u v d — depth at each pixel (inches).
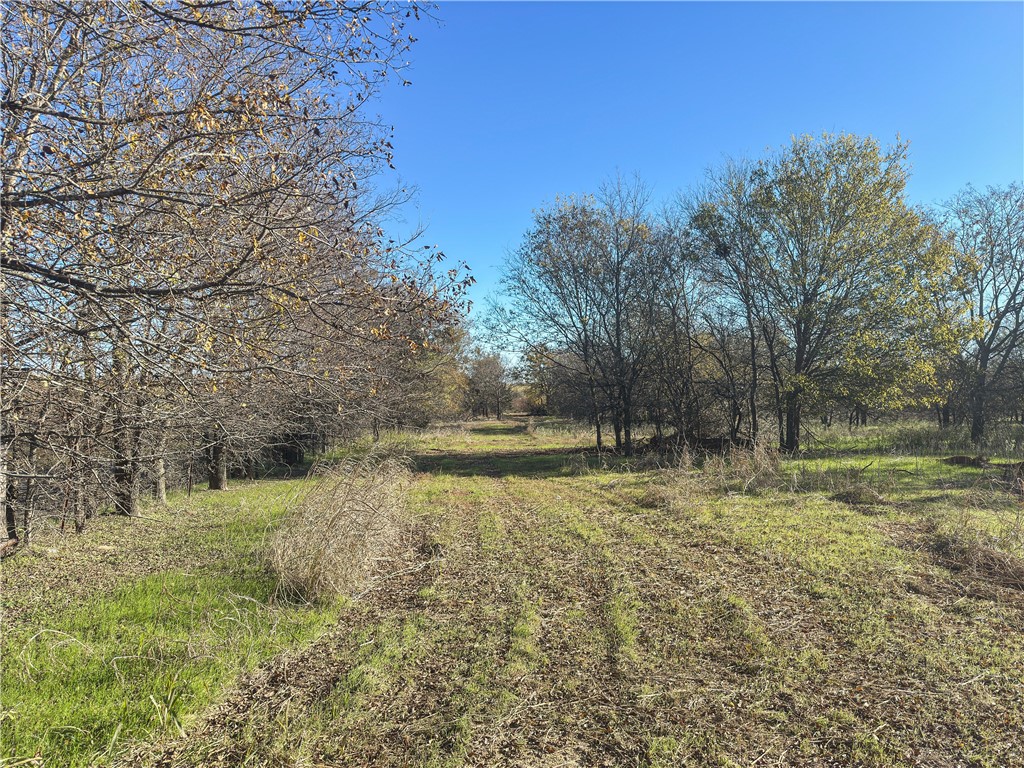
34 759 120.5
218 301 194.1
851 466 547.8
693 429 811.4
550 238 810.8
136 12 147.3
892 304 648.4
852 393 670.5
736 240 735.7
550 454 877.8
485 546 302.2
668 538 308.3
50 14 161.5
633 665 166.6
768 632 185.5
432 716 143.9
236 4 158.4
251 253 168.2
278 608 211.9
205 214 168.4
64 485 240.7
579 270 799.1
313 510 245.0
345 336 235.9
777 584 229.1
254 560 271.0
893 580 228.5
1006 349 867.4
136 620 201.0
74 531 334.0
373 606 222.1
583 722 139.8
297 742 134.7
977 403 825.5
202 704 149.1
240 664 171.3
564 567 261.3
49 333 178.5
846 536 294.8
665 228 791.1
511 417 2251.5
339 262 214.4
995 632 180.7
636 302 800.9
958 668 158.9
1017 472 443.2
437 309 215.8
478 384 1941.4
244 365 209.0
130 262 176.2
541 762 125.7
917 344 644.1
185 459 372.2
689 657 170.9
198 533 338.3
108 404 227.8
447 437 1227.2
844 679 155.4
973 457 566.9
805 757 124.6
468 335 1268.5
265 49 189.8
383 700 152.6
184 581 240.5
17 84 164.4
